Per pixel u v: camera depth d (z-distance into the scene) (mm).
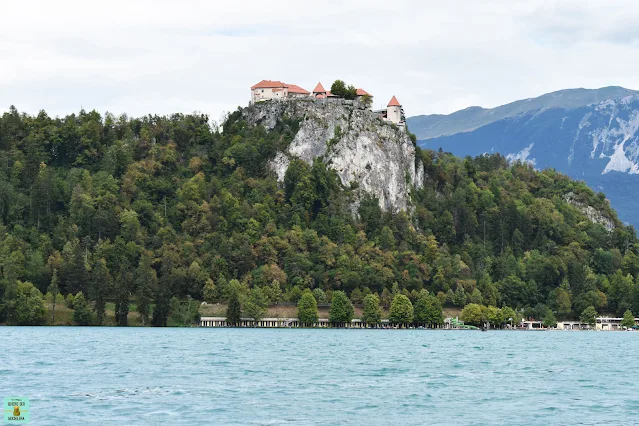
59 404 144875
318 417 137250
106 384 171250
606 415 142875
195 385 171125
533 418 139750
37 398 151250
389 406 148875
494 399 159000
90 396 154000
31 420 130875
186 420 131875
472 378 193250
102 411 138500
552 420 138000
